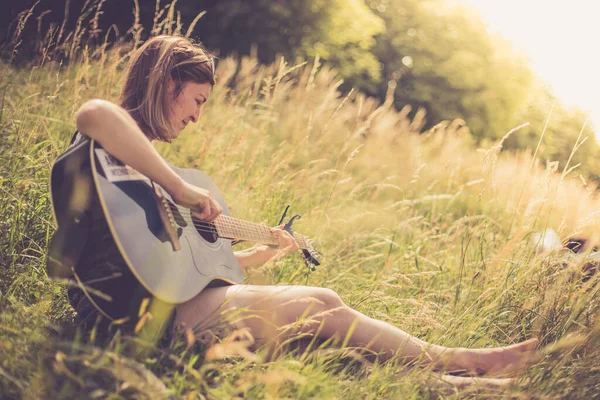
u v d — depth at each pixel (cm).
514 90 1773
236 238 253
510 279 307
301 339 222
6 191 261
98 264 190
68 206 187
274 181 431
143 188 200
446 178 491
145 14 775
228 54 1177
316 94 633
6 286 230
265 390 186
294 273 323
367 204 496
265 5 1195
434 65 1808
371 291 300
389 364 217
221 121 507
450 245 375
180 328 203
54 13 584
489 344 277
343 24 1320
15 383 165
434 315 284
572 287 286
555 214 335
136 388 166
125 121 189
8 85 351
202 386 188
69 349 175
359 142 636
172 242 200
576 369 237
